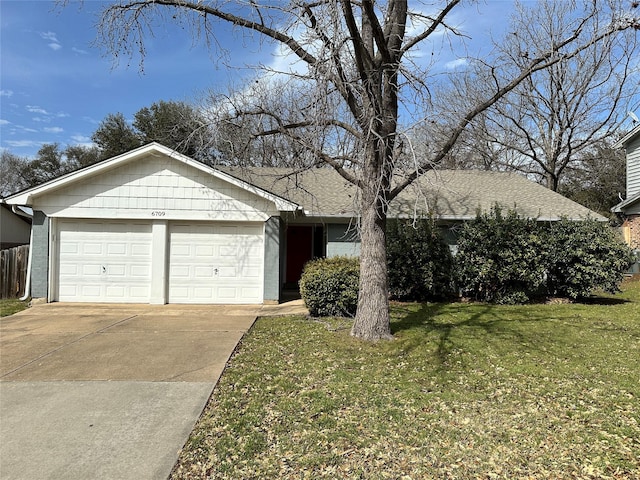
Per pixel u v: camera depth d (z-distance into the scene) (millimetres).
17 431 3787
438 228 11844
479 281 11242
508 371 5398
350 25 5738
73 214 10727
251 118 7875
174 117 19141
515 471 3182
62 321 8703
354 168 9086
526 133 21266
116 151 28547
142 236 11008
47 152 37688
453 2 6844
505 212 12812
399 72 6359
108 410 4242
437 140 7133
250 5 6285
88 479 3049
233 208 11039
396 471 3188
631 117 18297
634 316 9188
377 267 6938
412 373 5309
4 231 17438
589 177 27344
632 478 3076
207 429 3840
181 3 6531
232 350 6422
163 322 8617
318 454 3412
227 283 11148
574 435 3723
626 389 4797
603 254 11266
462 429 3848
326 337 7098
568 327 7996
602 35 6512
